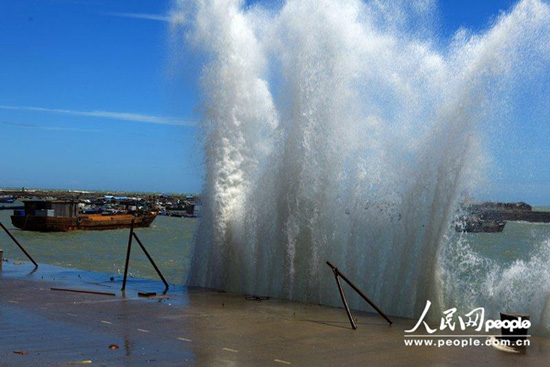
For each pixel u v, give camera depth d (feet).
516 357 29.07
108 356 27.86
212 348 29.71
